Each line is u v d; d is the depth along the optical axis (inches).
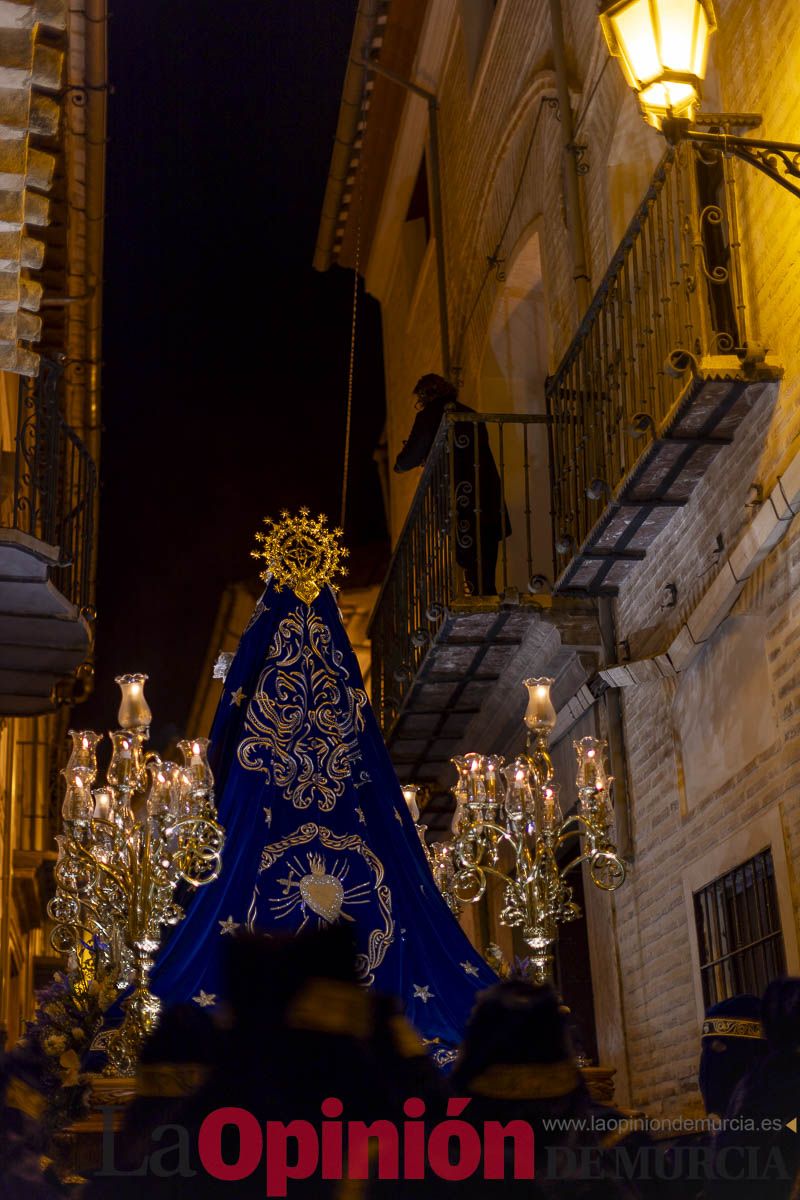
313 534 292.5
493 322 492.4
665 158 298.4
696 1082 308.8
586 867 364.2
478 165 514.3
